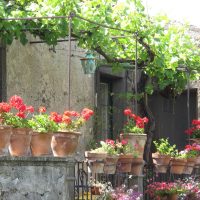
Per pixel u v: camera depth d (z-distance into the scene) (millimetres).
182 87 13062
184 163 11648
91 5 10289
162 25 11719
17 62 10766
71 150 8344
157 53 11586
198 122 12805
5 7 9500
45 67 11539
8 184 7367
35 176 7559
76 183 9945
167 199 11406
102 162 9375
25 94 10961
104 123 13719
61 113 12000
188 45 12359
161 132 14906
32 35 11125
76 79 12453
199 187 11789
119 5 11031
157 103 14969
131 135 10594
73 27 9750
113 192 9461
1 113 7598
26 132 7773
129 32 10594
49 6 9750
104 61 12141
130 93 12672
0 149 7477
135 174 10523
